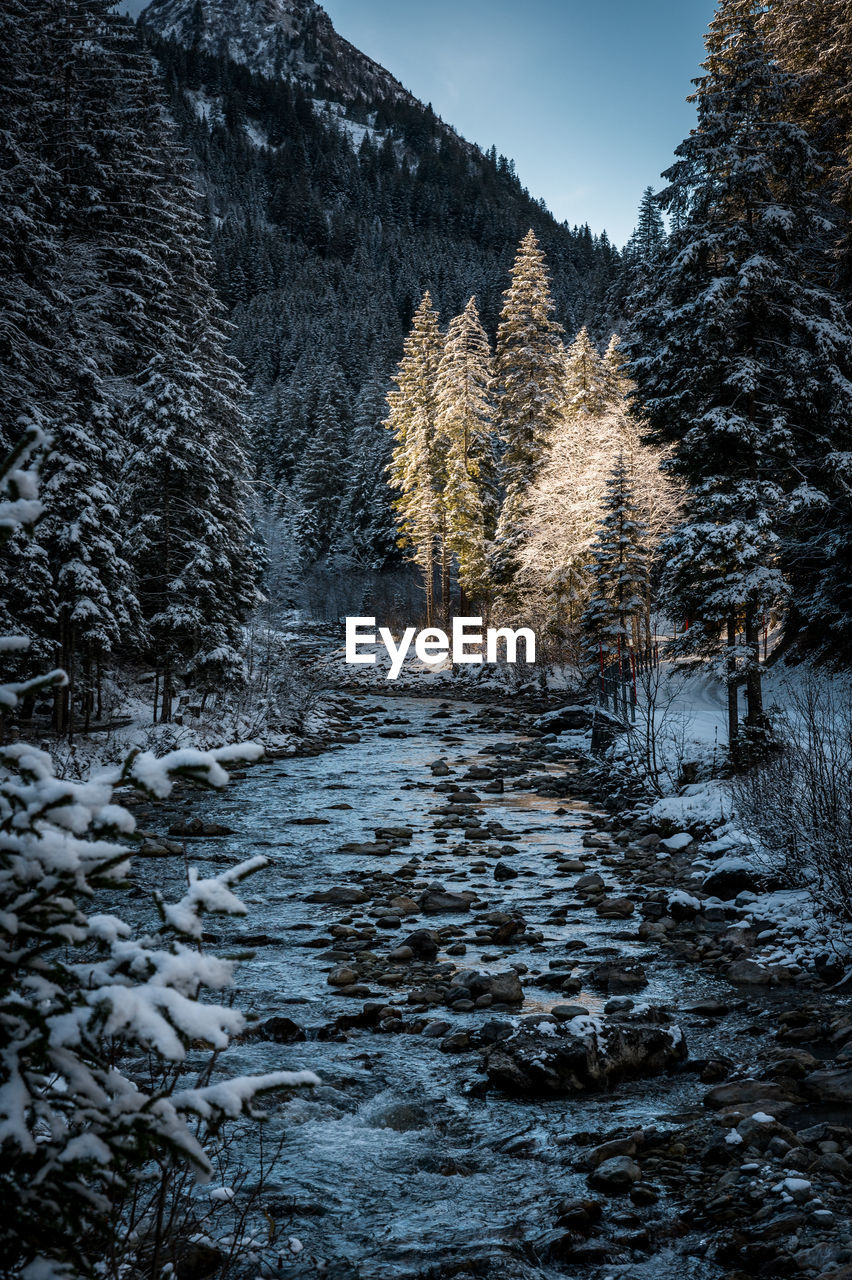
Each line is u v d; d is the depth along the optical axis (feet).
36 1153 6.29
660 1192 14.88
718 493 60.29
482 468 174.09
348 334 405.59
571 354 153.89
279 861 45.14
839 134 84.17
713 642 63.31
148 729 75.36
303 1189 15.16
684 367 63.46
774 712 54.60
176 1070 7.66
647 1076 20.65
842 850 30.07
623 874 41.96
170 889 37.70
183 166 113.09
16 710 6.72
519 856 46.73
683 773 57.36
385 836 50.80
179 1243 10.73
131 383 93.81
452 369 168.35
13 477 6.40
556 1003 25.59
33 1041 6.25
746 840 41.39
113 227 103.04
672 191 63.26
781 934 31.01
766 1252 12.63
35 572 63.46
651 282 65.92
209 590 81.10
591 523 116.78
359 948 31.24
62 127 99.55
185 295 107.45
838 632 80.69
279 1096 19.13
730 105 63.46
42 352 73.20
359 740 95.61
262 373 404.36
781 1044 21.97
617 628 80.74
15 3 88.89
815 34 87.76
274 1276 12.23
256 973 28.48
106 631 67.62
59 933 6.70
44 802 6.43
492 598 165.58
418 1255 12.96
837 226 77.30
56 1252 6.51
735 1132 16.63
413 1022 24.00
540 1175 15.83
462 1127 17.98
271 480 286.05
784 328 63.00
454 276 561.43
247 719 88.99
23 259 75.56
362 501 258.57
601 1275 12.57
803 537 80.12
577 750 84.33
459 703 131.13
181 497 84.94
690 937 32.48
